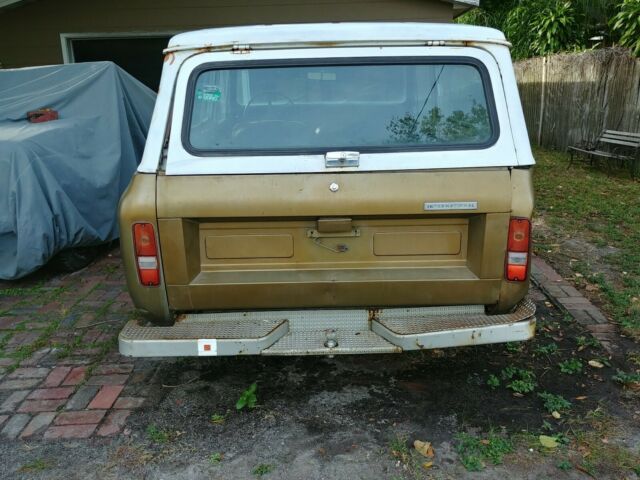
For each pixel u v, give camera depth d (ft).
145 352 9.34
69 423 10.47
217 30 9.73
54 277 18.02
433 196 9.20
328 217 9.34
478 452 9.47
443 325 9.53
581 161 35.24
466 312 9.96
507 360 12.52
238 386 11.66
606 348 12.89
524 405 10.84
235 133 9.67
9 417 10.67
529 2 49.52
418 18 28.63
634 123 30.81
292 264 9.70
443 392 11.32
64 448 9.79
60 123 18.45
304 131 9.75
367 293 9.63
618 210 24.12
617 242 20.27
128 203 9.27
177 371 12.27
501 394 11.22
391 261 9.71
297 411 10.74
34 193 16.15
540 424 10.24
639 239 20.49
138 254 9.37
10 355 12.98
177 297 9.58
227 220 9.42
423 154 9.44
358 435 10.00
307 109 9.80
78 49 30.42
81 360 12.76
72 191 17.74
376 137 9.75
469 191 9.20
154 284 9.48
